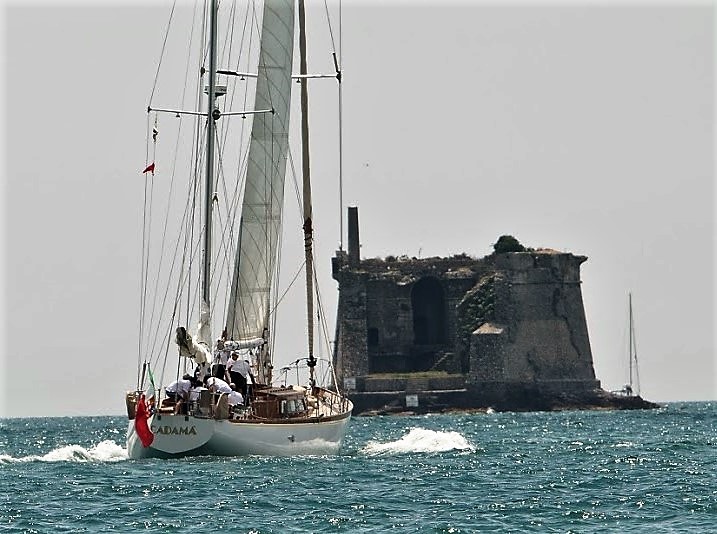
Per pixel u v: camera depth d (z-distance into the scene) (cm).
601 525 14450
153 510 15488
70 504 16112
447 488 17575
